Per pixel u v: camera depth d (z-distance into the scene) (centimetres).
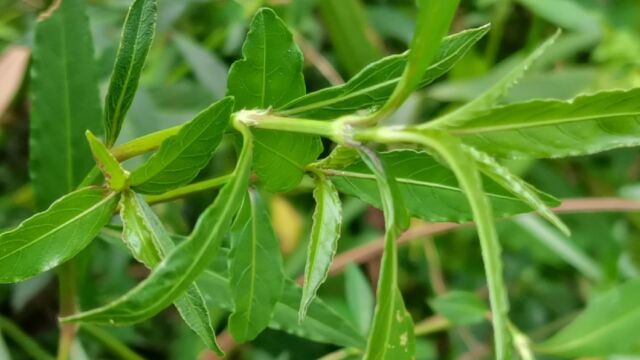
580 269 60
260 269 31
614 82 66
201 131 29
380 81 30
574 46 69
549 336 65
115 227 39
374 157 27
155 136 32
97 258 54
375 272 60
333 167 30
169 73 65
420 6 26
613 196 70
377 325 26
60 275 41
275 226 63
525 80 66
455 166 26
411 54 27
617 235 66
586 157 71
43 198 41
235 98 31
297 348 62
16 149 66
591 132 27
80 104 41
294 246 64
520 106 26
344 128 28
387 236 26
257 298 31
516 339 45
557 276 68
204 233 27
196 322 29
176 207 58
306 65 68
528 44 71
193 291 29
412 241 65
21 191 61
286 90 31
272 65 31
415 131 26
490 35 71
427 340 62
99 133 41
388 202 27
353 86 30
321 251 29
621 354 46
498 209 32
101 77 50
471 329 64
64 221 30
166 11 56
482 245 25
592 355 45
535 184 68
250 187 31
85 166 41
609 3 72
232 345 51
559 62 74
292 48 31
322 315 38
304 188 58
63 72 41
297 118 30
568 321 63
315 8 70
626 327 44
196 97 58
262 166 30
